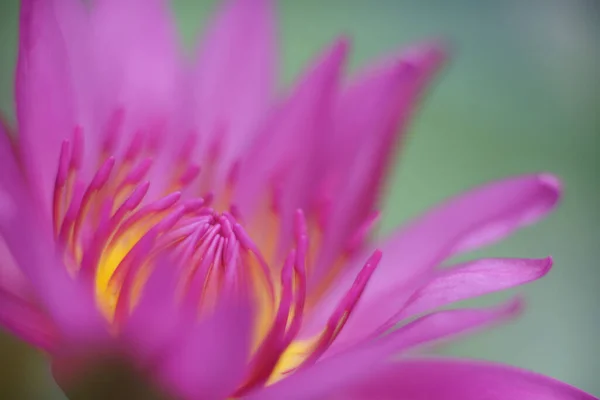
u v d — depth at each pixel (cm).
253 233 28
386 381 26
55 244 26
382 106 28
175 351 24
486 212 27
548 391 26
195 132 28
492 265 26
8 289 25
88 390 25
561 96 34
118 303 26
